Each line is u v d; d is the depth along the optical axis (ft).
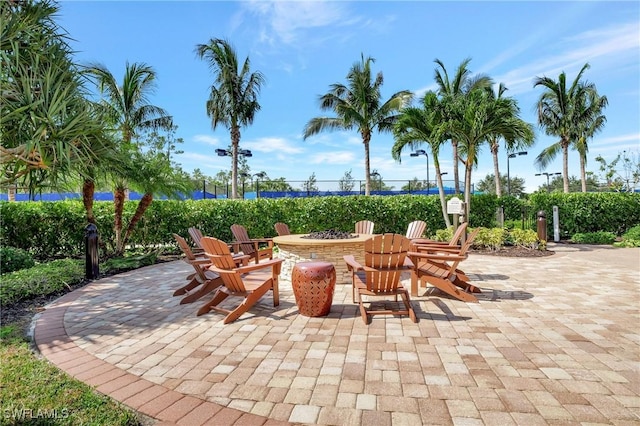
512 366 9.71
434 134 34.35
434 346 11.20
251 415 7.64
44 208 32.09
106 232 33.50
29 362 10.46
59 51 15.69
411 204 41.70
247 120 60.80
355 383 8.91
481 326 12.97
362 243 20.04
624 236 40.52
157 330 13.21
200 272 17.26
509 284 19.54
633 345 11.08
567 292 17.71
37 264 26.22
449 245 19.92
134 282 22.04
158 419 7.59
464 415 7.46
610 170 69.56
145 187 29.27
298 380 9.13
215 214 37.11
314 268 14.17
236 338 12.23
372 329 12.88
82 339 12.39
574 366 9.68
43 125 12.46
